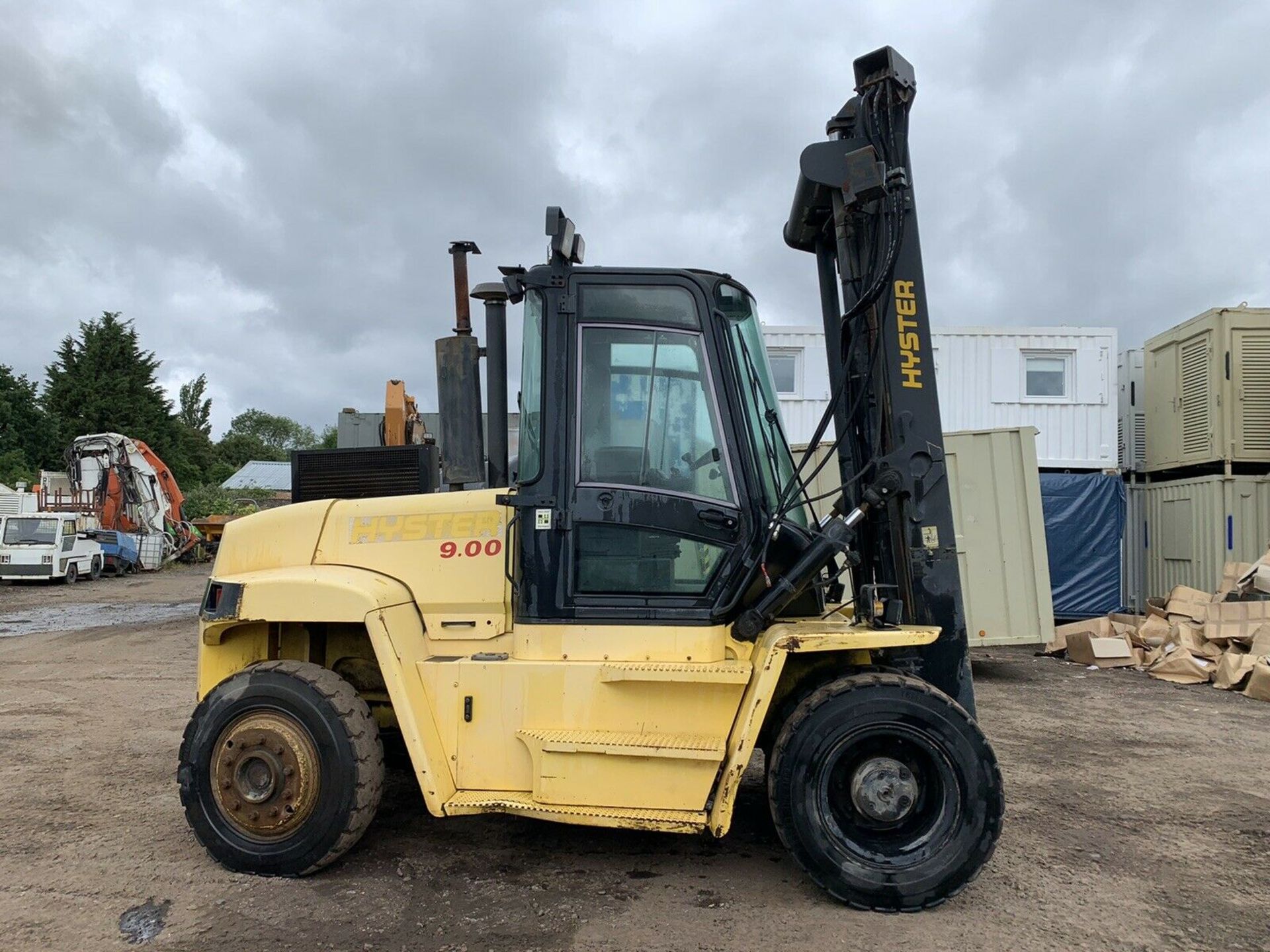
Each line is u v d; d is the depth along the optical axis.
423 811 4.91
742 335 4.21
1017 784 5.48
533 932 3.48
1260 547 11.08
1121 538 11.98
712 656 3.87
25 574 20.73
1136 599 13.13
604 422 4.02
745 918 3.61
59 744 6.43
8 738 6.58
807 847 3.65
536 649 3.96
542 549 3.96
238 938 3.42
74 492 25.36
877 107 4.25
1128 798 5.21
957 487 9.32
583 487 3.97
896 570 4.24
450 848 4.37
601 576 3.96
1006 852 4.33
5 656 10.83
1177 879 4.02
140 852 4.28
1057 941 3.42
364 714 4.07
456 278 4.55
